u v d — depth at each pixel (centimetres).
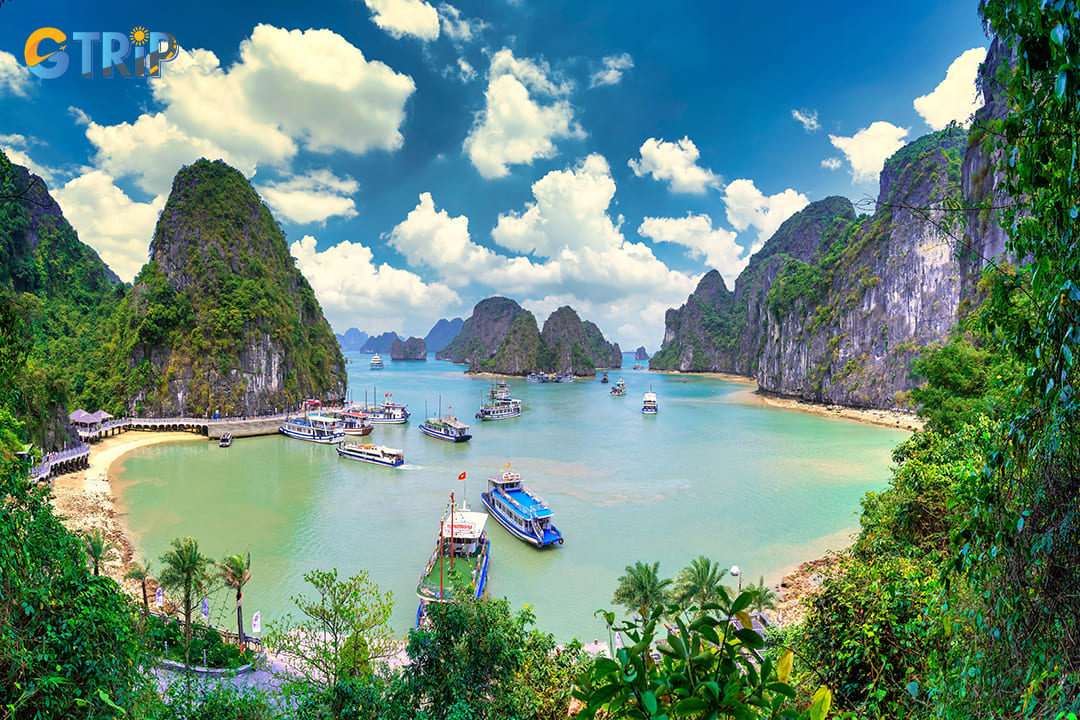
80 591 705
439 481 5488
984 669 366
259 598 3025
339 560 3519
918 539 1322
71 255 10081
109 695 710
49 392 5459
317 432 7812
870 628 664
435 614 1447
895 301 10625
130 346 8619
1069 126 303
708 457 6456
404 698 1384
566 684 1584
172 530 4044
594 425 9131
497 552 3738
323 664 1652
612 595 3117
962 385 3050
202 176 10050
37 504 739
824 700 268
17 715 609
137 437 7825
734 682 261
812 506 4584
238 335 9044
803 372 13062
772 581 3250
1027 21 307
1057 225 320
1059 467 323
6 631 594
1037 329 346
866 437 7812
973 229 4306
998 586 361
